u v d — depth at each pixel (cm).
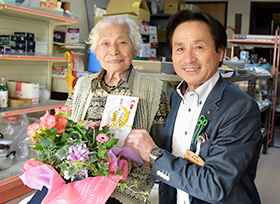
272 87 452
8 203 251
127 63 150
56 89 349
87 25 468
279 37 436
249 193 117
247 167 108
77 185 106
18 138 270
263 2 682
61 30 375
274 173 370
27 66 323
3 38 274
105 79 157
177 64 121
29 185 112
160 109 153
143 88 151
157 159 119
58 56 294
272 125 484
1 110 253
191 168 112
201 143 117
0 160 246
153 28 464
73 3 430
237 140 109
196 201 117
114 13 427
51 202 102
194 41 115
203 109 121
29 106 278
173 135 132
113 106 143
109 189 106
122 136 136
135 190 125
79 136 111
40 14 274
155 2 578
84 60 464
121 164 115
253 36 438
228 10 699
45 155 112
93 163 109
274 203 286
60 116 115
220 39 117
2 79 268
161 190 138
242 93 116
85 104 155
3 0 242
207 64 116
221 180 105
